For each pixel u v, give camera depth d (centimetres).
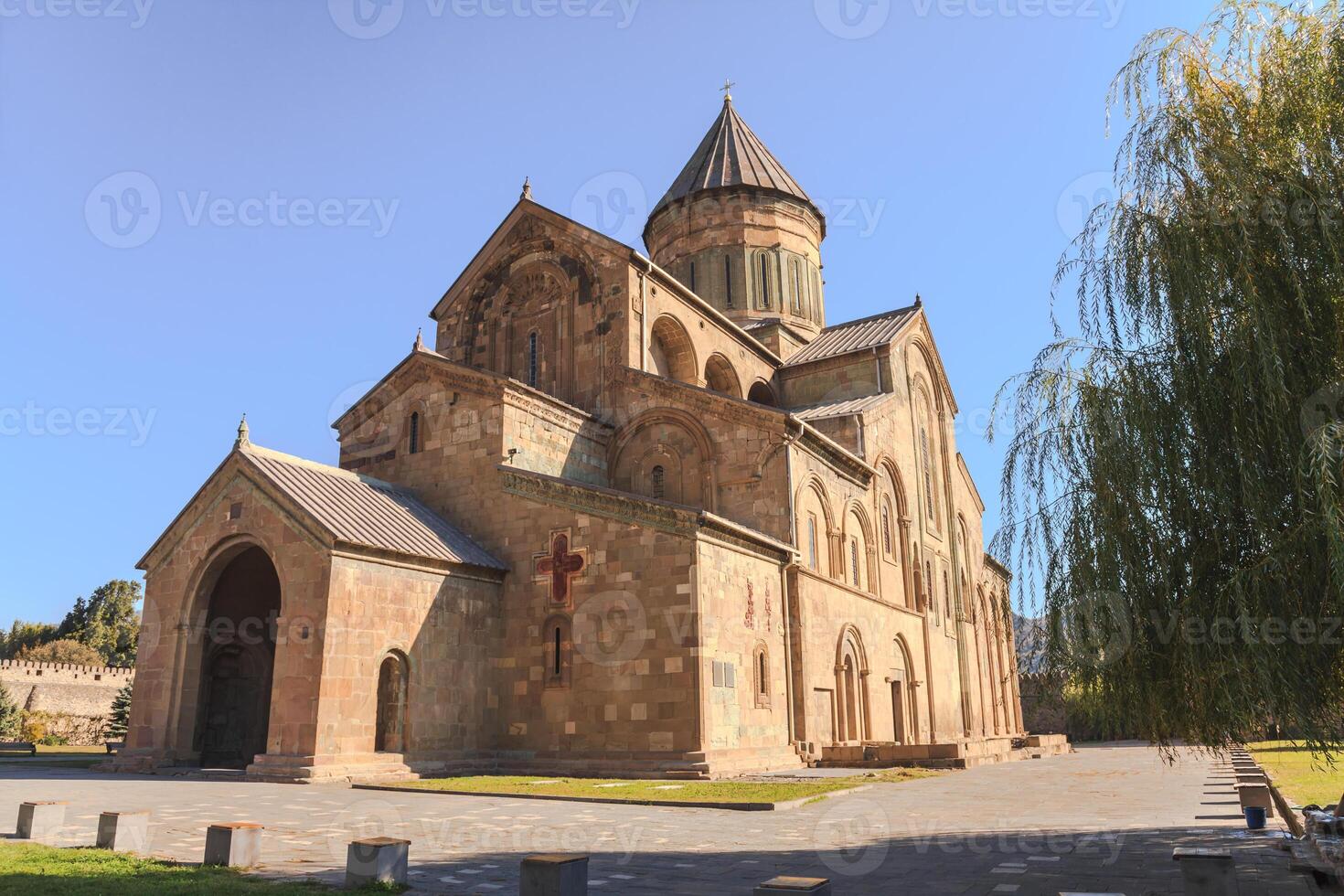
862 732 3312
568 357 3584
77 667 6272
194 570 2673
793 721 2855
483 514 2984
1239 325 1030
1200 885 913
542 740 2659
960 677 4491
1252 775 2047
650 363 3609
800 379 4294
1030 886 1023
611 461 3425
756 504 3108
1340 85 1067
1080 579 1084
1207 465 1038
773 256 4769
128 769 2583
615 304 3512
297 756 2297
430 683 2578
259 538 2548
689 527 2550
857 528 3619
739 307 4666
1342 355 993
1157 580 1040
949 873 1103
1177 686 1069
